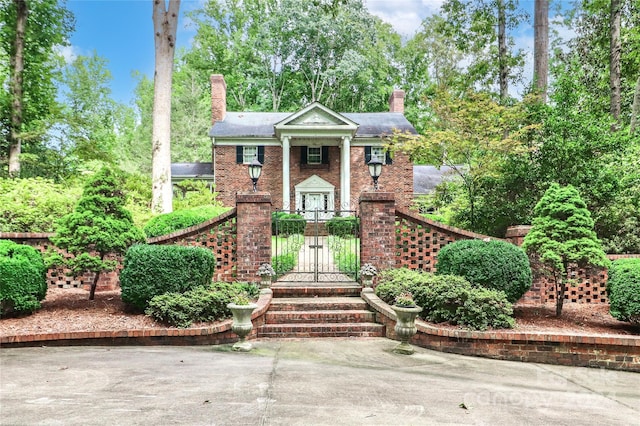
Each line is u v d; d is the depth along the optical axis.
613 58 14.66
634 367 5.30
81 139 17.31
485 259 6.58
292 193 22.55
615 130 13.38
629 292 6.02
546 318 6.71
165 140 14.62
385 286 7.02
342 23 34.09
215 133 22.17
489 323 5.99
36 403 3.25
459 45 19.00
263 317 6.57
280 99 36.84
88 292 8.23
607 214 9.13
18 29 16.67
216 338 5.93
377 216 7.99
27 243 8.27
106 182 7.20
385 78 36.94
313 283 8.08
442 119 12.19
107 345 5.67
